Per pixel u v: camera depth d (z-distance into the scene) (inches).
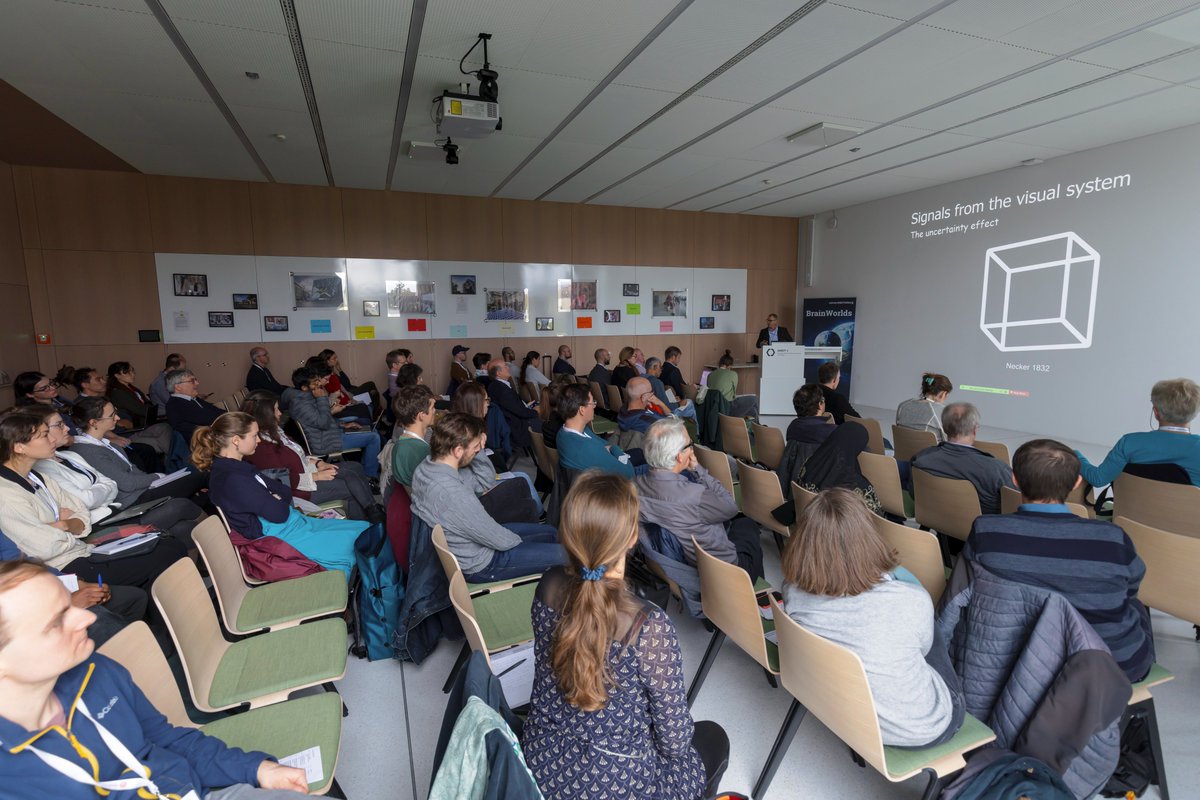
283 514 99.4
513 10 128.7
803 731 81.1
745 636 73.3
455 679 88.5
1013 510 102.7
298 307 305.1
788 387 342.3
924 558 84.5
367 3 125.0
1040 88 177.6
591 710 41.9
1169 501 99.8
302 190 300.0
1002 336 284.2
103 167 261.6
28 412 99.7
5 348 240.5
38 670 36.8
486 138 222.2
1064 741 54.4
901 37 143.8
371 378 322.7
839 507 57.5
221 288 291.1
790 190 320.8
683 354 392.2
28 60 150.6
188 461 171.9
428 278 327.6
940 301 314.5
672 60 155.3
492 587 90.9
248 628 78.7
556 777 43.1
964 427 112.8
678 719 43.8
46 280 263.1
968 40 145.5
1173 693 86.1
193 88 170.1
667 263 381.7
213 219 286.8
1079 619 57.1
